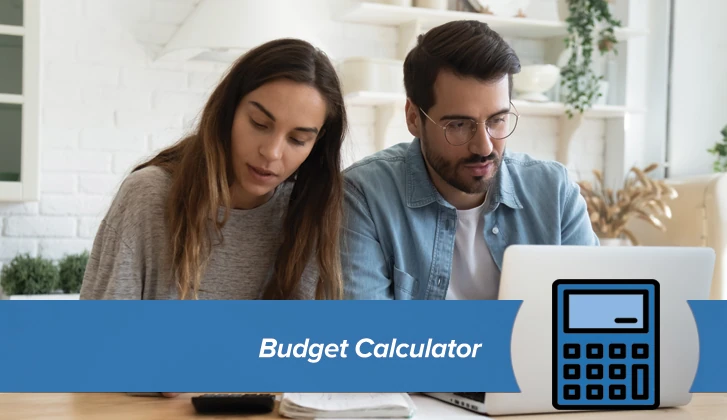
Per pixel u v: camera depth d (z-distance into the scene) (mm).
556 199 1822
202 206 1558
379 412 1234
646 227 3688
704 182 3455
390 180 1784
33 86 2969
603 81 3904
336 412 1221
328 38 3539
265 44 1521
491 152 1609
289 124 1486
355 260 1715
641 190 3506
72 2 3211
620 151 3957
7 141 2959
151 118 3311
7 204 3154
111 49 3258
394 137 3633
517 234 1798
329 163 1646
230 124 1567
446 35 1610
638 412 1330
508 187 1784
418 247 1751
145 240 1563
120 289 1526
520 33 3807
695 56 4086
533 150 3893
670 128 4051
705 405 1412
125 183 1610
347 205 1739
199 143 1583
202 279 1655
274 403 1289
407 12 3424
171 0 3320
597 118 4023
